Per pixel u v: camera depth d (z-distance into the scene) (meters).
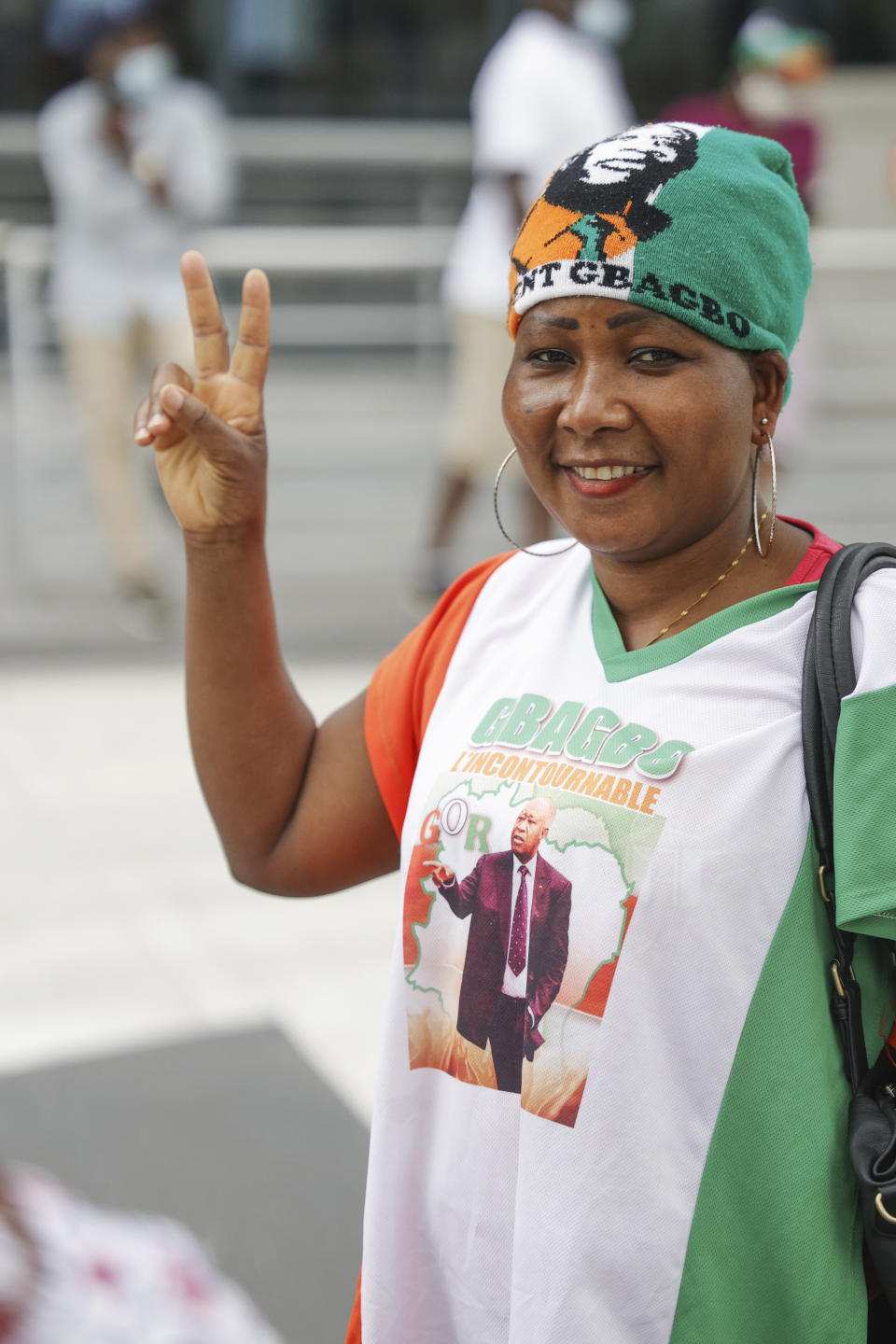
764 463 1.43
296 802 1.67
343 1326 2.50
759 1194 1.28
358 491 7.69
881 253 6.64
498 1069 1.37
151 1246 0.72
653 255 1.27
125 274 5.76
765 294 1.30
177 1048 3.27
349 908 3.93
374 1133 1.48
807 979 1.29
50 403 7.25
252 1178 2.87
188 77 11.20
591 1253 1.29
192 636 1.63
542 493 1.41
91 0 5.78
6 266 6.12
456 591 1.61
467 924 1.40
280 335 8.28
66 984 3.51
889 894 1.23
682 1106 1.29
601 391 1.31
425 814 1.45
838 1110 1.29
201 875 4.06
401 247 7.97
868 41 10.94
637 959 1.29
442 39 11.45
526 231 1.35
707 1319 1.28
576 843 1.32
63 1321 0.67
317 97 11.41
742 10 11.02
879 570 1.36
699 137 1.31
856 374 7.85
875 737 1.26
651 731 1.33
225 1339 0.69
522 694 1.43
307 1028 3.36
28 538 6.39
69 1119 3.02
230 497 1.57
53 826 4.32
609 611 1.43
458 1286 1.41
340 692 5.20
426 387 8.93
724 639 1.35
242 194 11.10
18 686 5.40
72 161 5.70
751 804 1.29
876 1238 1.24
